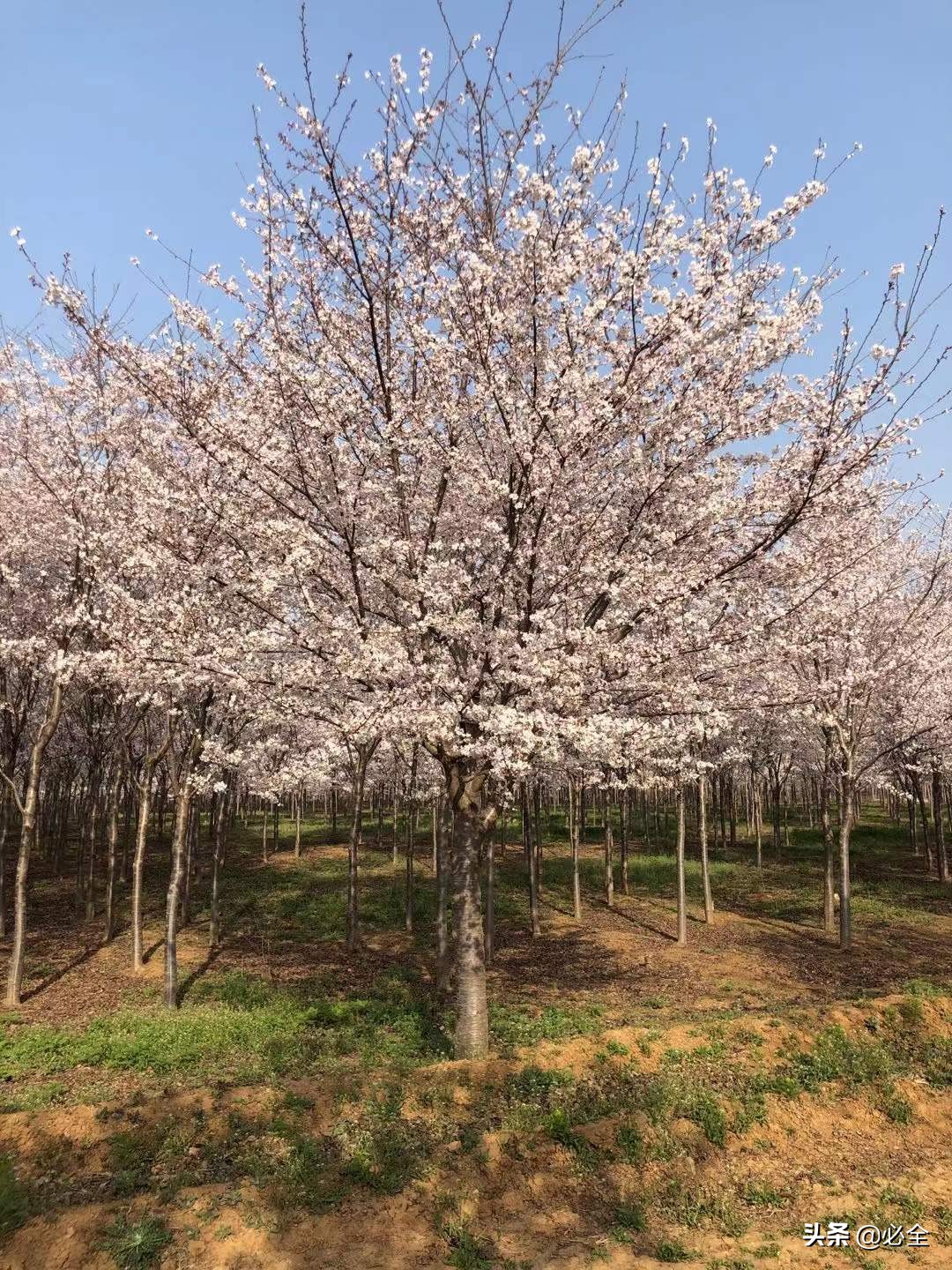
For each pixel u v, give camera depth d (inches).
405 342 334.3
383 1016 390.6
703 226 308.8
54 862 896.3
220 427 323.0
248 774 463.5
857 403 290.7
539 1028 376.5
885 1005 368.8
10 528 454.6
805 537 357.4
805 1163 271.6
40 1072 326.3
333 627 306.3
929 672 610.9
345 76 272.4
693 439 330.6
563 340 313.0
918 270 277.7
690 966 508.4
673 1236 231.3
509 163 323.6
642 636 340.2
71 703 579.5
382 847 1034.7
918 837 1122.7
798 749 777.6
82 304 348.2
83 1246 209.6
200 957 509.0
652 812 1373.0
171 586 368.5
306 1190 235.8
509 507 325.4
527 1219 235.5
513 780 389.1
